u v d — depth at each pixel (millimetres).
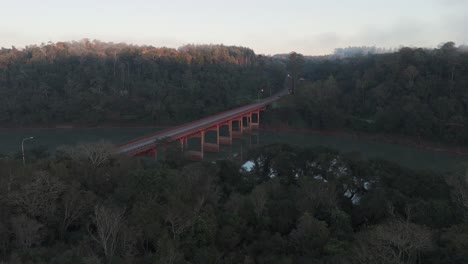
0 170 35156
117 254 26953
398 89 124625
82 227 31641
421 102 117062
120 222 29188
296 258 29391
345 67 170875
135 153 68438
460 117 103125
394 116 115188
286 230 36219
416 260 27250
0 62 164375
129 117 148250
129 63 178000
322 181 44438
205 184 40156
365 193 45219
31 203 30828
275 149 57000
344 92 149000
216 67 182500
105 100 148750
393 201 40250
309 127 138625
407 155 100625
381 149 108625
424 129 107812
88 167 40312
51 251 26656
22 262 24516
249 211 37250
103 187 38406
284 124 143000
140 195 34000
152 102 153125
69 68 164500
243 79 184875
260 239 33188
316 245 30656
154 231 29047
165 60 177875
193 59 182750
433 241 28469
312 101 141250
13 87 152000
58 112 145000
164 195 34250
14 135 129250
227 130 142500
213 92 163250
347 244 30297
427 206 37094
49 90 152625
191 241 29719
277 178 48219
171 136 83125
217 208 37375
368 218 39875
